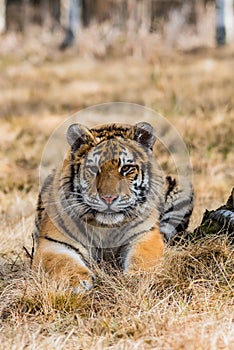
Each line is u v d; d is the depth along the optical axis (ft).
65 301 29.07
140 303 28.27
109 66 136.87
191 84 100.48
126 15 179.73
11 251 36.04
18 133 74.79
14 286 30.81
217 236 32.12
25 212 43.93
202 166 54.85
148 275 30.22
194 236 34.12
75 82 116.57
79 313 28.66
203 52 146.30
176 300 28.71
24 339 25.80
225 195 46.62
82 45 156.35
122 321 27.02
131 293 28.94
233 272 30.53
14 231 38.86
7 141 70.74
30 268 31.89
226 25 161.27
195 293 28.84
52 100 99.04
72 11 167.73
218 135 66.59
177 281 29.96
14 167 60.29
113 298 29.25
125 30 165.48
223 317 26.96
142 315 27.43
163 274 30.22
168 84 98.32
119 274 30.60
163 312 27.66
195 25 175.52
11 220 41.93
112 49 151.43
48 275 30.09
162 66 124.98
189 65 127.54
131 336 26.03
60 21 209.36
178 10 185.57
